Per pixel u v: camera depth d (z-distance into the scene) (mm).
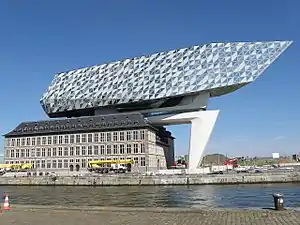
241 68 116062
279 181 89875
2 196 67000
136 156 117500
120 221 22375
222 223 20844
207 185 86688
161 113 126625
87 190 79500
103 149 121562
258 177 90062
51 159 127000
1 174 115688
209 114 116750
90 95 134500
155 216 24203
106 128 121688
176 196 59688
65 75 143250
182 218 23141
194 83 119125
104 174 97938
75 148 124875
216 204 47312
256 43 117812
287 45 116000
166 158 142500
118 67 134375
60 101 139000
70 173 108188
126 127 119562
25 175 111375
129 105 133500
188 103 122812
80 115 144625
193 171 104688
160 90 123312
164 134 141875
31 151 130000
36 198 62031
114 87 131625
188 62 122500
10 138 133625
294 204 46031
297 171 92500
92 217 24234
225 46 119875
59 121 132250
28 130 132500
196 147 115562
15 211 28234
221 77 116875
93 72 138375
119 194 66438
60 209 28719
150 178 90750
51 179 99625
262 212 24719
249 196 57719
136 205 47375
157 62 127875
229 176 89812
